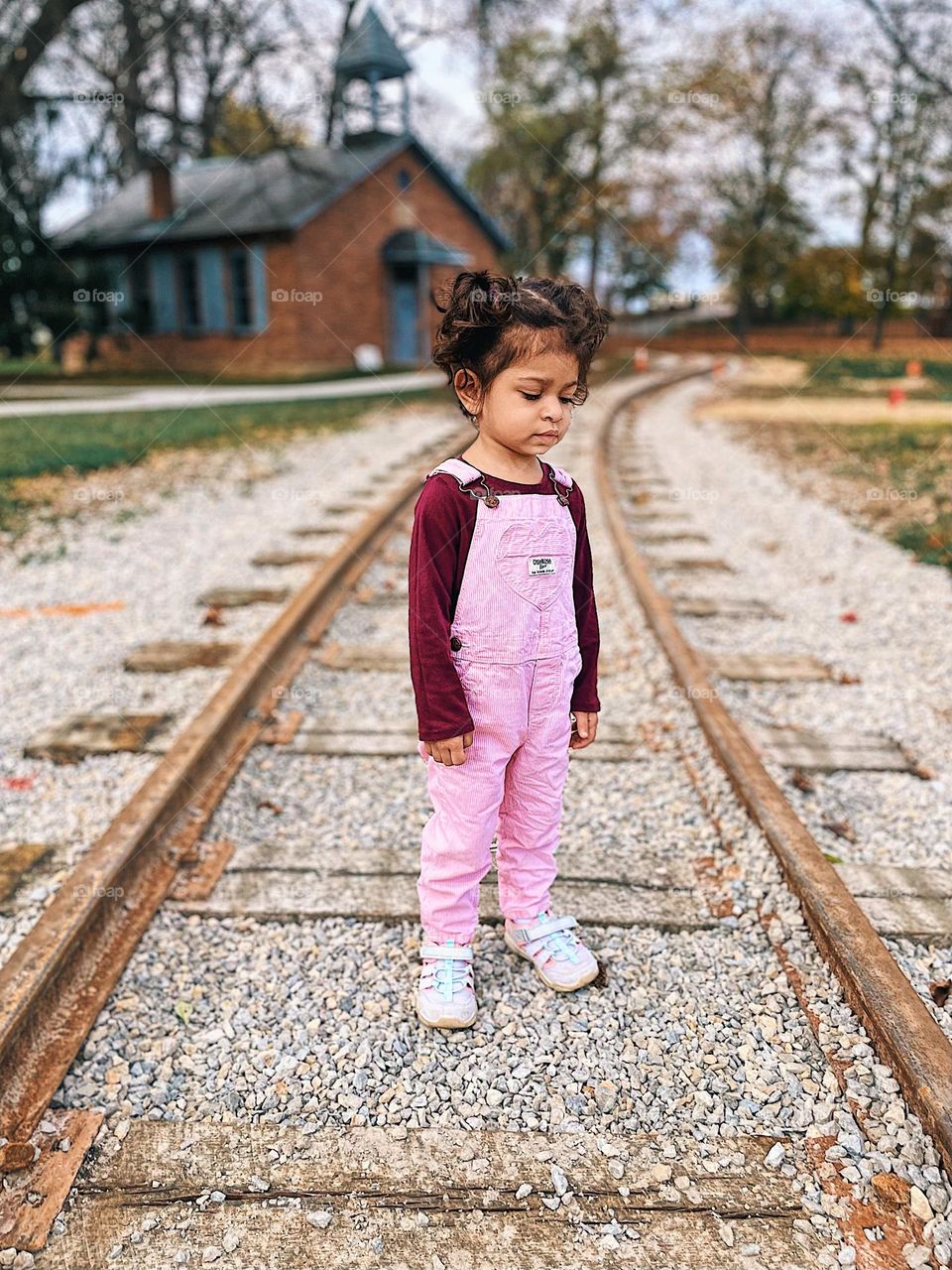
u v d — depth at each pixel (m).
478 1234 1.70
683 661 4.01
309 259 20.98
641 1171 1.83
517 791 2.24
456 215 25.31
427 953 2.28
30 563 5.93
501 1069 2.09
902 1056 1.92
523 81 25.05
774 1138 1.91
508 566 1.97
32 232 20.81
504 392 1.83
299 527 7.07
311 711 3.91
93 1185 1.80
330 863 2.81
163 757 3.48
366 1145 1.89
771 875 2.68
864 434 12.12
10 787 3.28
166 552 6.34
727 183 27.92
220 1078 2.06
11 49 17.53
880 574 6.02
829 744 3.65
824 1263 1.65
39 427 11.77
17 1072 1.97
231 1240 1.69
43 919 2.29
